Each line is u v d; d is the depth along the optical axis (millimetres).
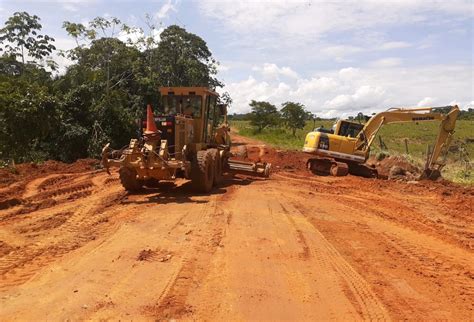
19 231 7852
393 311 4961
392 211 11047
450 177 19062
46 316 4551
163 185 13039
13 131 15156
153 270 5891
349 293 5391
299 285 5562
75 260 6258
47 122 16188
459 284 5953
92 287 5293
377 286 5699
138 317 4566
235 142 40531
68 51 26891
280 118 57406
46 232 7812
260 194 11961
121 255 6457
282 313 4770
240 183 14109
